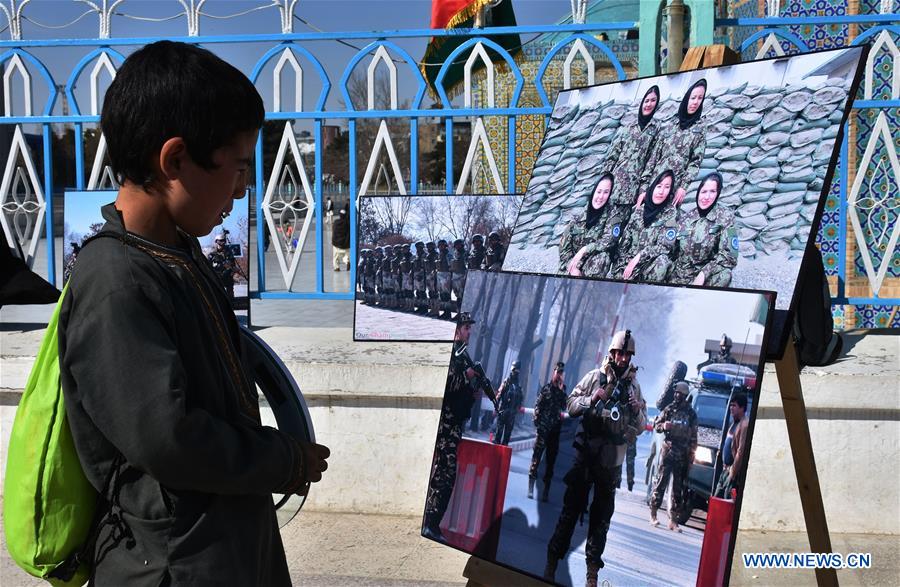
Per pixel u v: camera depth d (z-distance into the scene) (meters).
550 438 1.86
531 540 1.83
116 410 1.16
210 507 1.29
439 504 2.03
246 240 3.91
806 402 3.11
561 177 2.39
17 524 1.29
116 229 1.26
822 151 1.80
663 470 1.63
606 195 2.23
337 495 3.51
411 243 3.79
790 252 1.79
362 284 3.84
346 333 4.09
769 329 1.53
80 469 1.30
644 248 2.07
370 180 3.89
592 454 1.77
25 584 2.96
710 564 1.53
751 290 1.58
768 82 1.96
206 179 1.31
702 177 2.00
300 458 1.38
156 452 1.16
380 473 3.47
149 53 1.29
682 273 1.97
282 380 1.69
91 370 1.18
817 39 4.89
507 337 2.01
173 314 1.25
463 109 3.75
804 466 1.97
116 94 1.28
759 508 3.22
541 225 2.39
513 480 1.90
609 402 1.76
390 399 3.42
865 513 3.17
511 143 3.79
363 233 3.83
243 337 1.64
